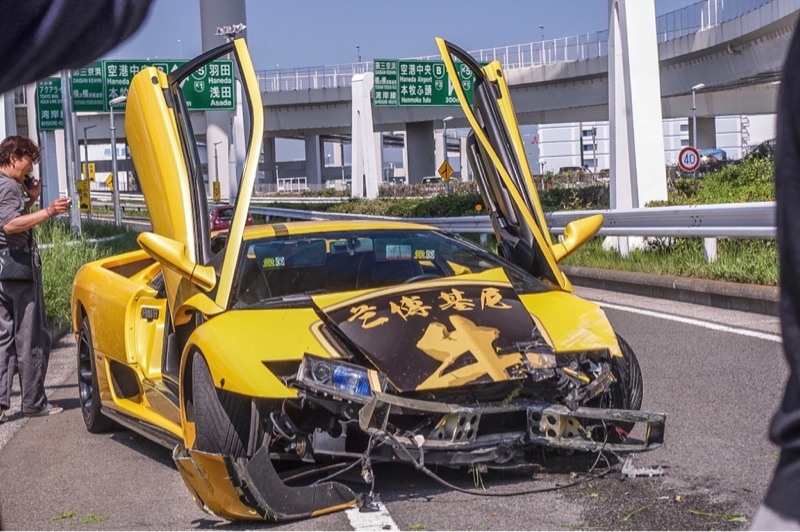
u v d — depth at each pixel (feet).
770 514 4.67
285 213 156.15
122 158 402.52
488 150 17.57
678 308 33.06
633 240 45.55
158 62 120.47
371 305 14.67
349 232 17.85
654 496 13.15
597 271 41.88
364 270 16.69
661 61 158.61
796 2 109.40
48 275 37.37
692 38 144.77
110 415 19.63
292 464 15.40
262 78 211.61
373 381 13.09
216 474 12.64
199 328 14.73
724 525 11.82
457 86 17.98
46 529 13.53
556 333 14.61
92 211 264.11
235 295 15.62
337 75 206.49
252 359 13.43
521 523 12.37
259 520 13.33
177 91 18.40
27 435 20.48
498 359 13.56
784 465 4.71
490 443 13.51
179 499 14.82
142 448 18.79
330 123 214.69
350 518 13.05
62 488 15.92
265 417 13.56
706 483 13.64
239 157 128.16
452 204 107.76
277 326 14.33
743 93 179.11
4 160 21.29
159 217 17.90
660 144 46.55
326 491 13.42
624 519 12.28
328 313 14.53
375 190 192.95
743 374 21.24
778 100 4.67
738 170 59.98
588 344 14.49
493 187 19.24
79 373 21.40
